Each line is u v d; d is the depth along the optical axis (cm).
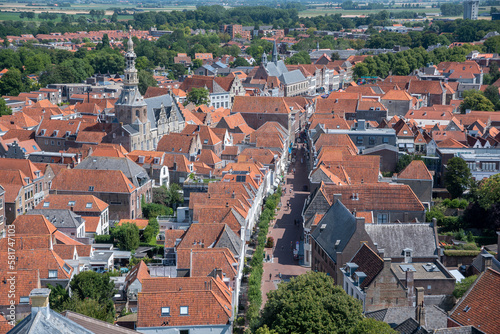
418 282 13538
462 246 18512
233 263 15300
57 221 19125
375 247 14812
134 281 14662
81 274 14600
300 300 11844
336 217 16450
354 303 11981
